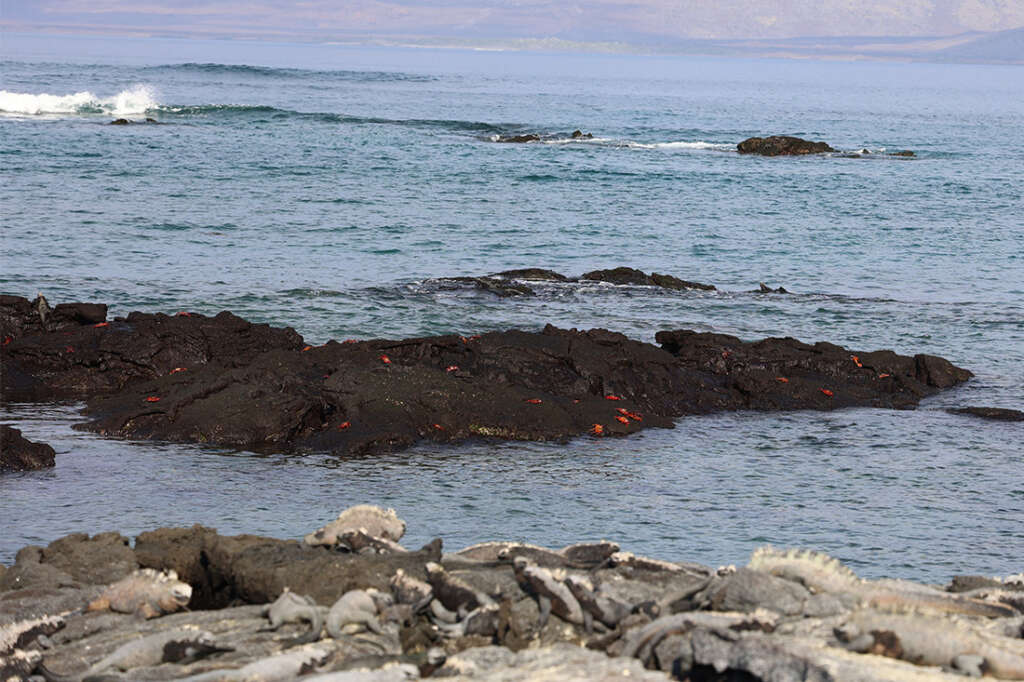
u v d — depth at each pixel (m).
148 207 72.81
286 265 56.75
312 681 10.41
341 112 164.00
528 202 82.50
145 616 13.69
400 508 24.92
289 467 27.80
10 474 26.50
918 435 32.50
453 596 12.91
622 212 79.38
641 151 119.75
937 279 59.25
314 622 12.62
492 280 50.94
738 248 67.00
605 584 13.14
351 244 63.78
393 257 60.62
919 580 21.36
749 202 86.00
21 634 12.70
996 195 94.31
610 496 26.20
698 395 35.06
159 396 31.77
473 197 84.06
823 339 44.34
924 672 10.64
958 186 99.25
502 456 29.27
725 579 12.78
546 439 30.83
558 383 33.88
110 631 13.26
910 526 24.69
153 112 141.62
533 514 24.73
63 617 13.63
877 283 57.78
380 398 30.94
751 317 47.53
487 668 11.20
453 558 14.68
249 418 29.94
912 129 169.88
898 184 99.12
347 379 31.66
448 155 110.44
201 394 31.19
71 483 26.03
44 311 37.91
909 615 11.18
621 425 31.84
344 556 14.71
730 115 189.50
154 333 35.97
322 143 117.06
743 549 22.78
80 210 70.00
